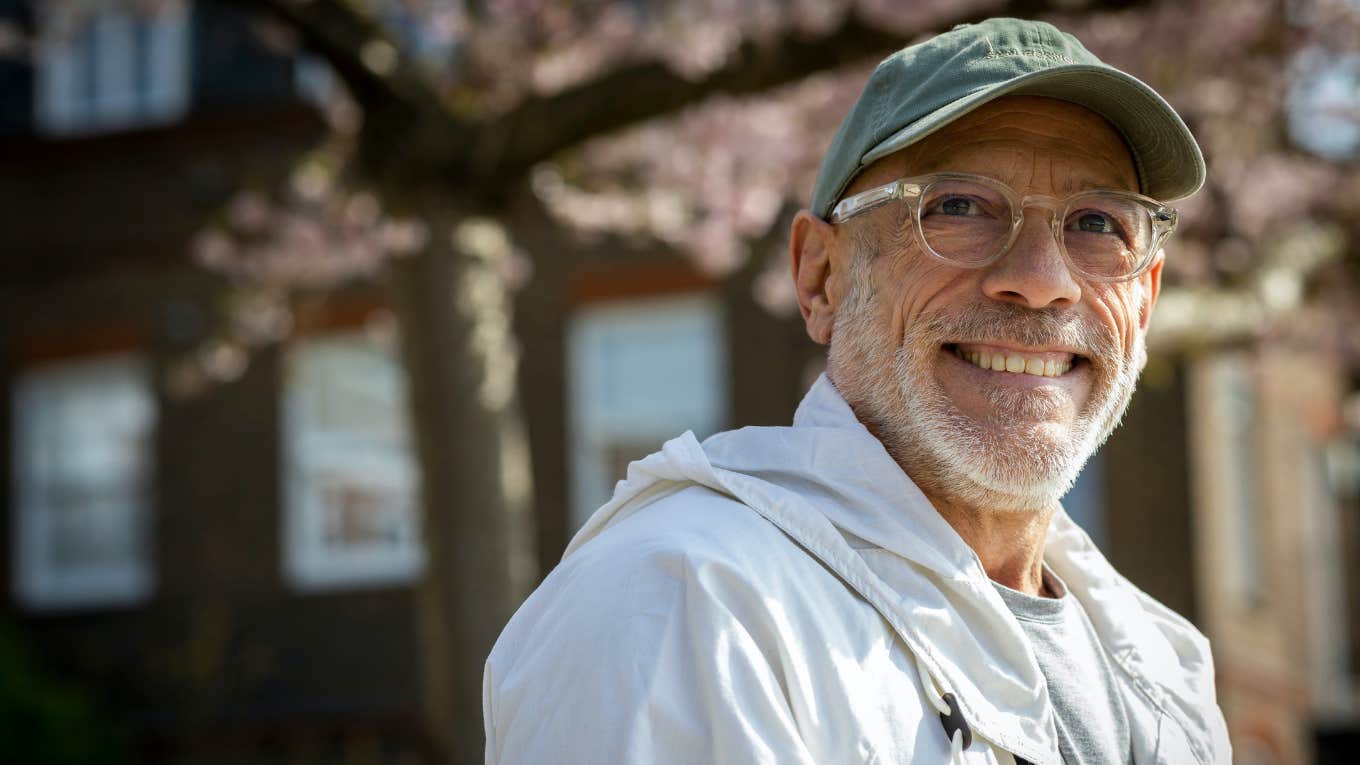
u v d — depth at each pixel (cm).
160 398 1297
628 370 1217
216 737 1257
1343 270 962
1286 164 923
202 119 1295
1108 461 1147
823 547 199
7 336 1338
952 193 223
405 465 1250
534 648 191
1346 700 1555
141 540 1307
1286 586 1429
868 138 226
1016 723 198
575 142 699
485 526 699
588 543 201
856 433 212
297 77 1277
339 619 1252
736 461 216
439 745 693
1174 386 1140
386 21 791
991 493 220
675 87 681
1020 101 225
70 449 1327
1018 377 221
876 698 189
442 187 701
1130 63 815
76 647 1299
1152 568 1132
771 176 877
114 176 1327
